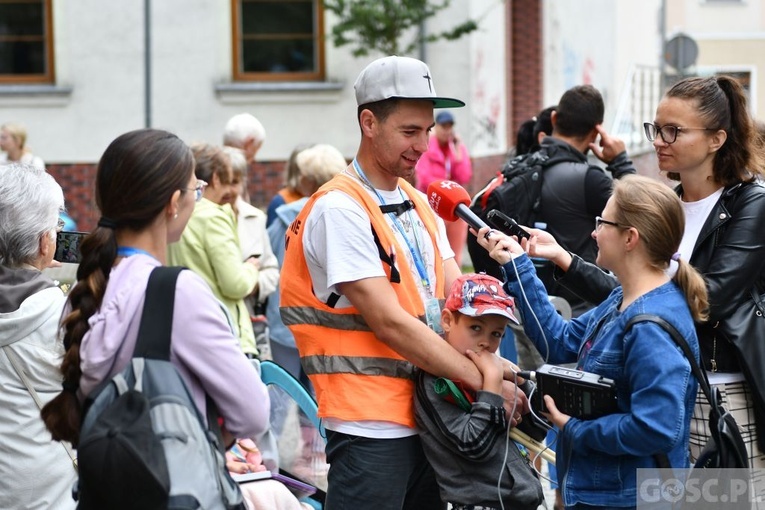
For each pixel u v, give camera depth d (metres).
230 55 13.68
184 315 2.86
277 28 13.77
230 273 5.70
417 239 3.77
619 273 3.47
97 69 13.55
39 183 3.79
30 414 3.71
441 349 3.53
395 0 12.02
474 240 5.56
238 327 5.82
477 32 13.97
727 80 4.01
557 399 3.44
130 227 2.96
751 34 32.16
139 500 2.70
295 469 4.60
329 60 13.68
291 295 3.74
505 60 16.16
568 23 18.81
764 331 3.86
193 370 2.87
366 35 12.07
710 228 3.93
